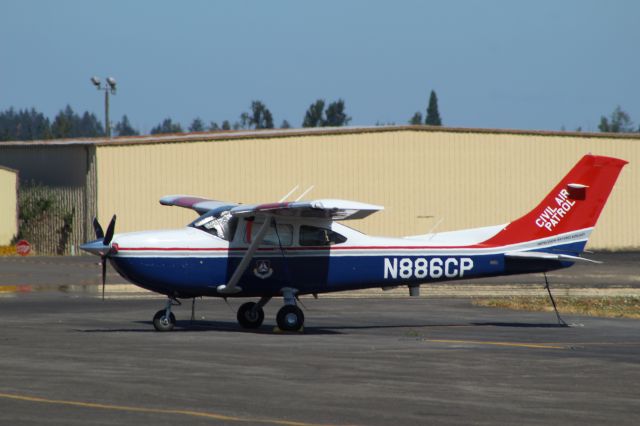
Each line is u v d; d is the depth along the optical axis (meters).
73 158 139.88
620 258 146.88
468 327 63.12
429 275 62.00
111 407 33.44
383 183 155.75
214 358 45.72
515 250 63.28
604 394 37.34
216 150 144.38
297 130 158.12
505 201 163.50
